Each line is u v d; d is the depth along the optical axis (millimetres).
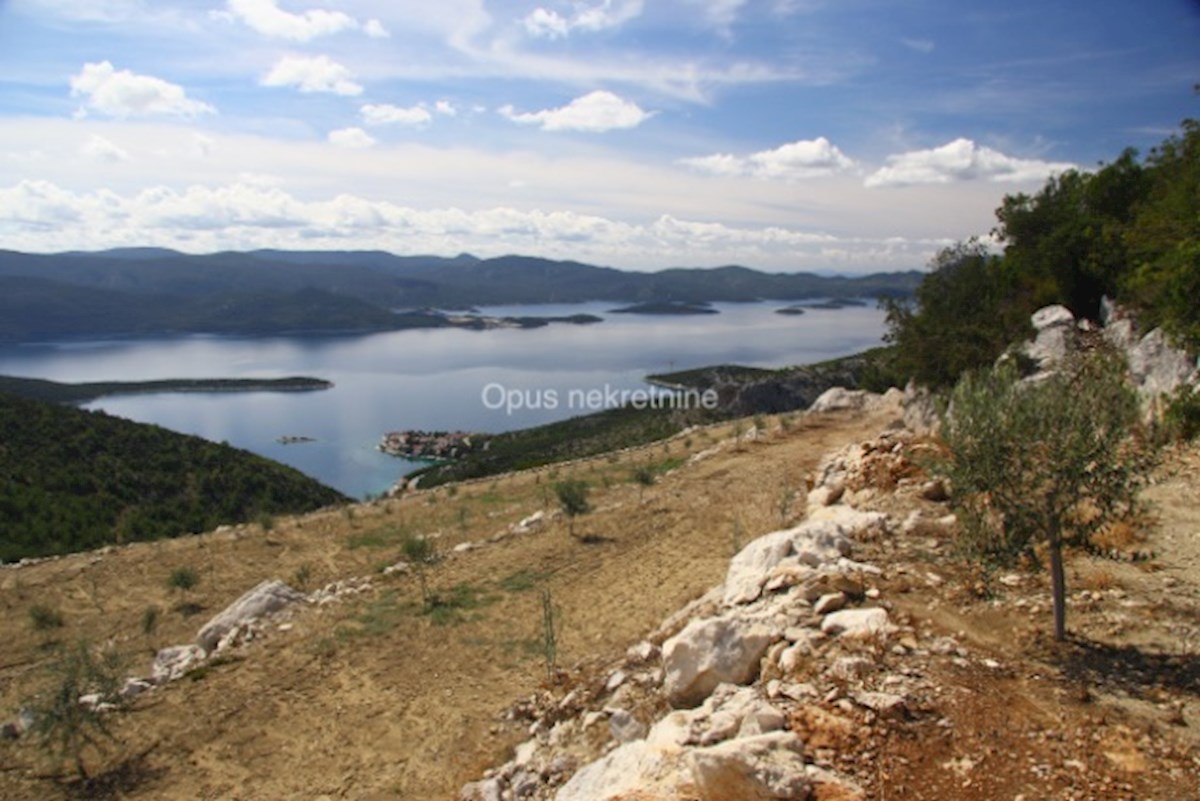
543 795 8383
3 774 11617
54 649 18984
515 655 14336
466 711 12227
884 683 6992
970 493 7727
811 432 34312
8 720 14914
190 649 17266
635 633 14469
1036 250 28641
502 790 9117
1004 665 7281
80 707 12500
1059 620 7684
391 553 25672
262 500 51938
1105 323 22734
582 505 24125
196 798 10641
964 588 9219
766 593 9695
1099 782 5535
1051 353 21703
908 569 10016
